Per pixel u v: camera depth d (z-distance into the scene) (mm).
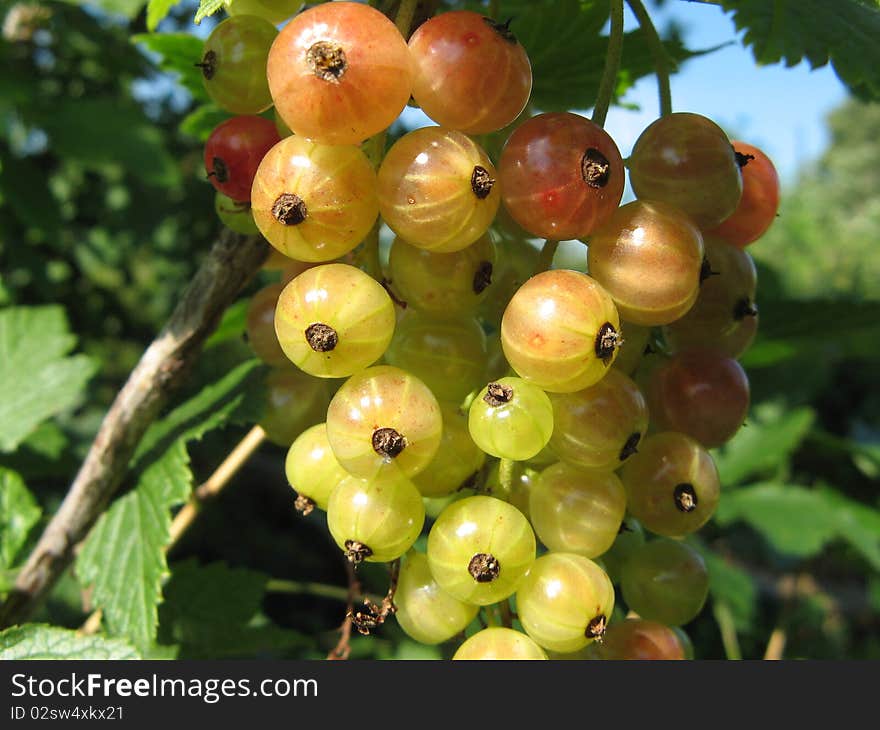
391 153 117
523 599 122
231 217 130
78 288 399
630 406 122
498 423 117
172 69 151
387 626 181
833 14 134
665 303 121
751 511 241
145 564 136
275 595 254
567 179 116
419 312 128
